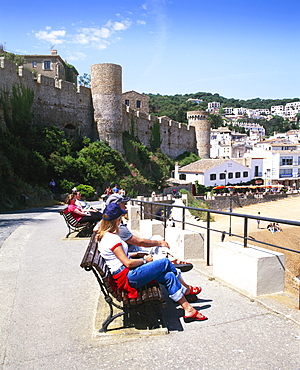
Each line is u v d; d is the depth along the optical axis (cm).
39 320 425
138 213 1145
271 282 481
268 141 8131
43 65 6262
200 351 340
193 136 6562
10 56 5938
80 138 3888
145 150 4841
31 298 496
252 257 474
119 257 377
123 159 3997
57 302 481
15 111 3262
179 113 12350
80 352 349
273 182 6328
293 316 404
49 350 354
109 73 4028
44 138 3288
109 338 371
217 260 558
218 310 433
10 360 337
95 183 3344
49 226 1248
